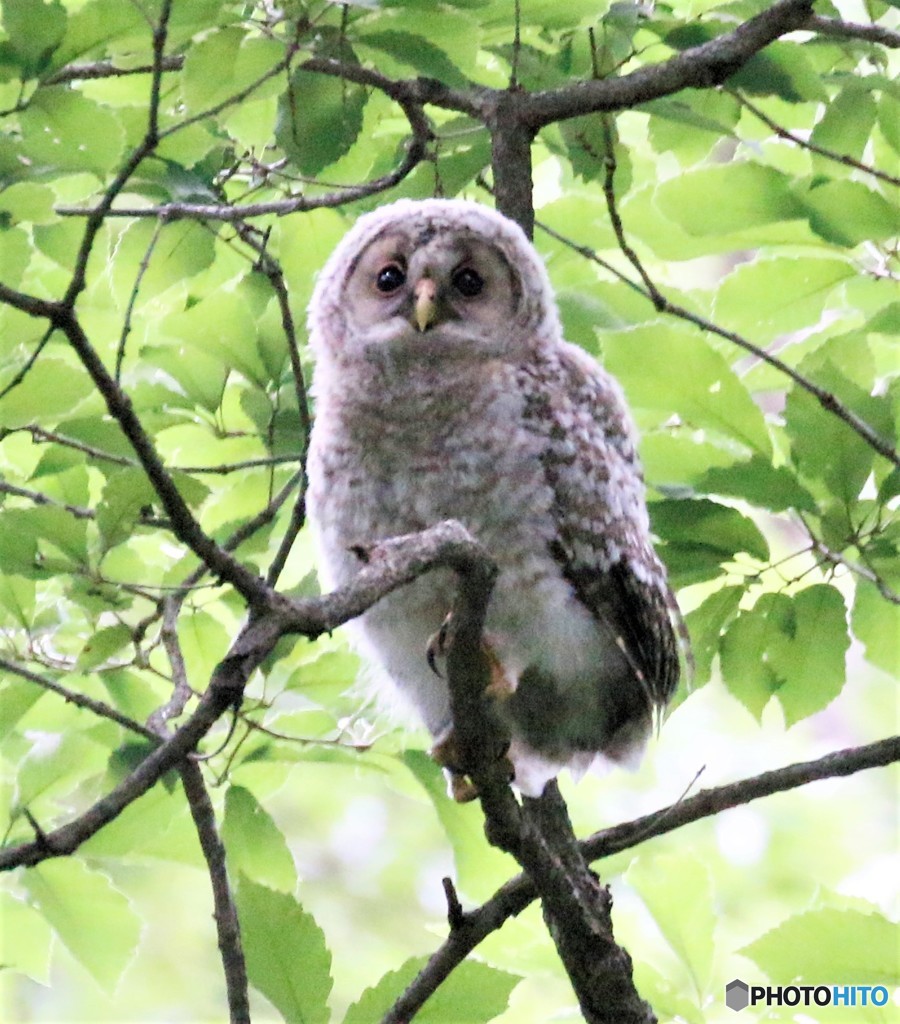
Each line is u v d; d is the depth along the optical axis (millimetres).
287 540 8789
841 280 9906
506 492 8391
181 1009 16828
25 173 7641
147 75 8906
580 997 7434
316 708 9188
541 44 9781
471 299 8953
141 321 9727
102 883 8781
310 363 10234
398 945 17656
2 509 7750
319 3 8070
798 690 8914
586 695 8930
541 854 7070
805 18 9008
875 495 8602
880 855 17703
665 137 10234
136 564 8781
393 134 10523
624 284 10156
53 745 8820
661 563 8844
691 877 8898
